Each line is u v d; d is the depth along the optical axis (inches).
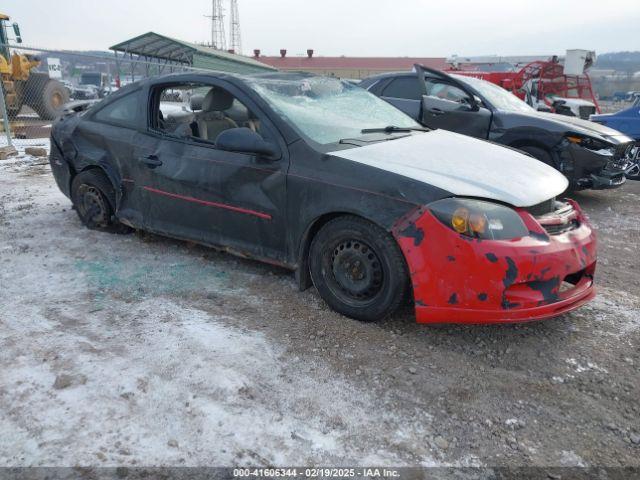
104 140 171.3
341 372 104.3
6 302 130.3
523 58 797.2
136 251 168.6
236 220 139.6
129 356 107.0
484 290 104.4
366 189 115.3
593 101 669.9
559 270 108.7
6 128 393.1
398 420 91.1
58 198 240.7
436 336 118.7
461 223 104.5
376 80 303.4
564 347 116.6
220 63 934.4
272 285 143.9
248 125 141.9
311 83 160.6
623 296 146.3
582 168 238.5
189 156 147.3
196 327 119.3
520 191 114.6
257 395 96.1
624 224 227.8
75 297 134.1
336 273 124.1
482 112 256.5
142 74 595.5
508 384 102.3
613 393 100.7
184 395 95.1
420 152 131.5
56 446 82.2
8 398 93.1
